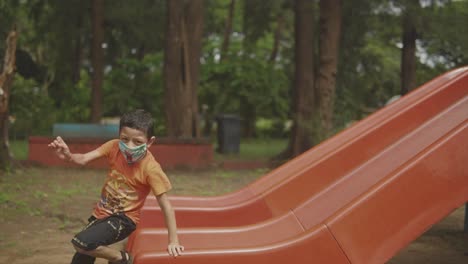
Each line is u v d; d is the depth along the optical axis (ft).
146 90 86.12
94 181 40.65
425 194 13.99
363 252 13.51
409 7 53.42
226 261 13.03
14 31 42.55
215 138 100.32
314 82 61.93
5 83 42.39
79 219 26.81
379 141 21.67
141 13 82.12
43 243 22.06
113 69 89.71
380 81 73.87
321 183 20.76
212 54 103.40
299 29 56.59
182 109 55.93
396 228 13.74
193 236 15.72
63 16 83.66
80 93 87.10
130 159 12.45
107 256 12.55
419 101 22.26
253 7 72.84
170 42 56.13
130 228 12.73
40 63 99.25
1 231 23.99
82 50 96.17
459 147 14.37
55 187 36.76
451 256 21.15
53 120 83.25
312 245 13.44
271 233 17.76
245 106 98.53
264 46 120.06
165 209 12.56
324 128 53.47
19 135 80.18
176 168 50.08
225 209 19.61
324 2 54.19
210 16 106.83
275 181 21.24
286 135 106.83
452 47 53.01
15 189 35.12
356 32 61.46
